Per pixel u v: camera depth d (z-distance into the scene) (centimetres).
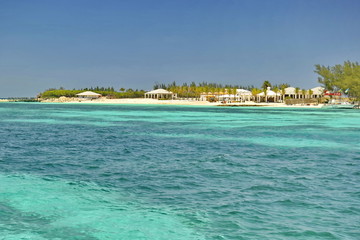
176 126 4828
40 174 1716
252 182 1552
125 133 3862
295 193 1376
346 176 1675
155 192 1394
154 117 6912
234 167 1891
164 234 1001
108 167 1894
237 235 989
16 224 1066
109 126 4847
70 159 2152
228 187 1465
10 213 1153
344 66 12162
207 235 991
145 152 2447
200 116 7275
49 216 1131
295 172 1764
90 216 1131
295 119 6306
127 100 18375
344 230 1021
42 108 11762
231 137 3444
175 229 1032
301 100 14025
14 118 6556
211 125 4994
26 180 1585
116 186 1484
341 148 2658
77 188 1452
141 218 1116
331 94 13838
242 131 4081
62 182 1551
